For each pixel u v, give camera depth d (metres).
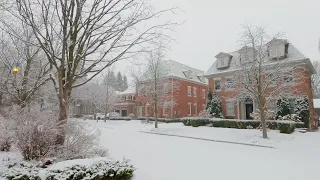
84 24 6.87
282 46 21.72
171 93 32.66
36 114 6.76
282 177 6.89
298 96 21.12
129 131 21.73
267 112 18.02
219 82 28.03
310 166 8.42
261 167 8.11
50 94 13.83
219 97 27.50
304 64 21.11
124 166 5.83
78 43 7.28
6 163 5.99
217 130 19.73
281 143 14.53
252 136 16.53
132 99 46.88
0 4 6.68
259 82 16.08
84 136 7.04
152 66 24.03
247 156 10.30
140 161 8.31
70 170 5.04
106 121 35.16
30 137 6.36
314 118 25.55
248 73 16.36
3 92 11.05
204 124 22.94
